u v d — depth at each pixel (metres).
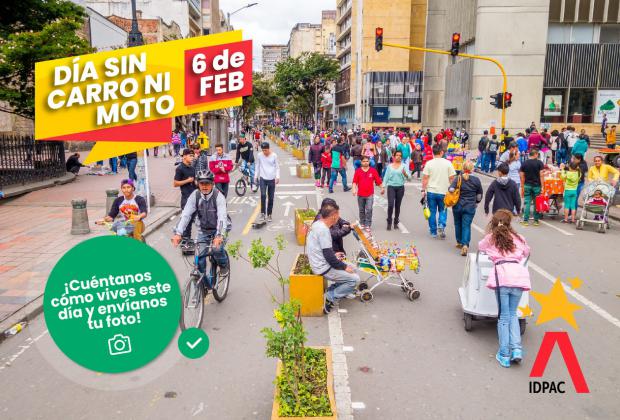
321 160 19.58
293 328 4.00
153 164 28.56
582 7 37.81
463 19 44.00
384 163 20.12
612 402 4.63
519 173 13.09
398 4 71.56
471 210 9.53
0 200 15.95
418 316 6.64
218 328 6.23
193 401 4.61
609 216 13.82
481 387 4.86
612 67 38.44
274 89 79.12
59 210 14.27
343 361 5.36
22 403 4.59
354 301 7.22
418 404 4.56
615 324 6.40
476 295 5.99
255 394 4.73
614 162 17.55
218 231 6.54
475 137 38.91
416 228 12.19
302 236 10.38
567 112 39.16
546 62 38.66
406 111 68.50
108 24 41.03
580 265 9.04
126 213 7.74
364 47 72.38
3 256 9.10
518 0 37.41
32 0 19.84
